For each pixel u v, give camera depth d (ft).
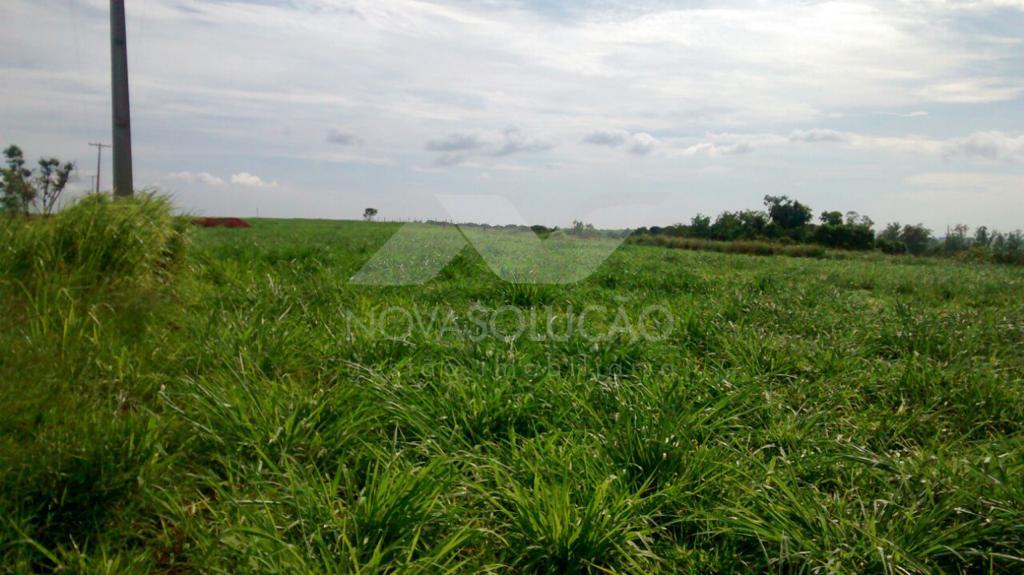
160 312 17.20
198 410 11.58
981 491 9.86
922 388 15.43
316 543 8.36
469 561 8.63
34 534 8.42
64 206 19.35
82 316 14.98
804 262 69.87
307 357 15.69
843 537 8.66
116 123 36.47
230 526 8.95
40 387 10.91
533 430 12.21
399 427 12.27
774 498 9.82
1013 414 14.11
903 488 10.21
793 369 17.10
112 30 36.06
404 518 8.70
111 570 7.83
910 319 21.83
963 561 8.77
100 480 9.00
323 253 39.40
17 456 9.08
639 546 9.30
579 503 9.56
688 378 14.80
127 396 12.22
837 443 11.91
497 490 9.82
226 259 33.19
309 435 11.21
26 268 16.35
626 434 11.09
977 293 37.58
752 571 8.70
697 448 10.98
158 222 22.80
